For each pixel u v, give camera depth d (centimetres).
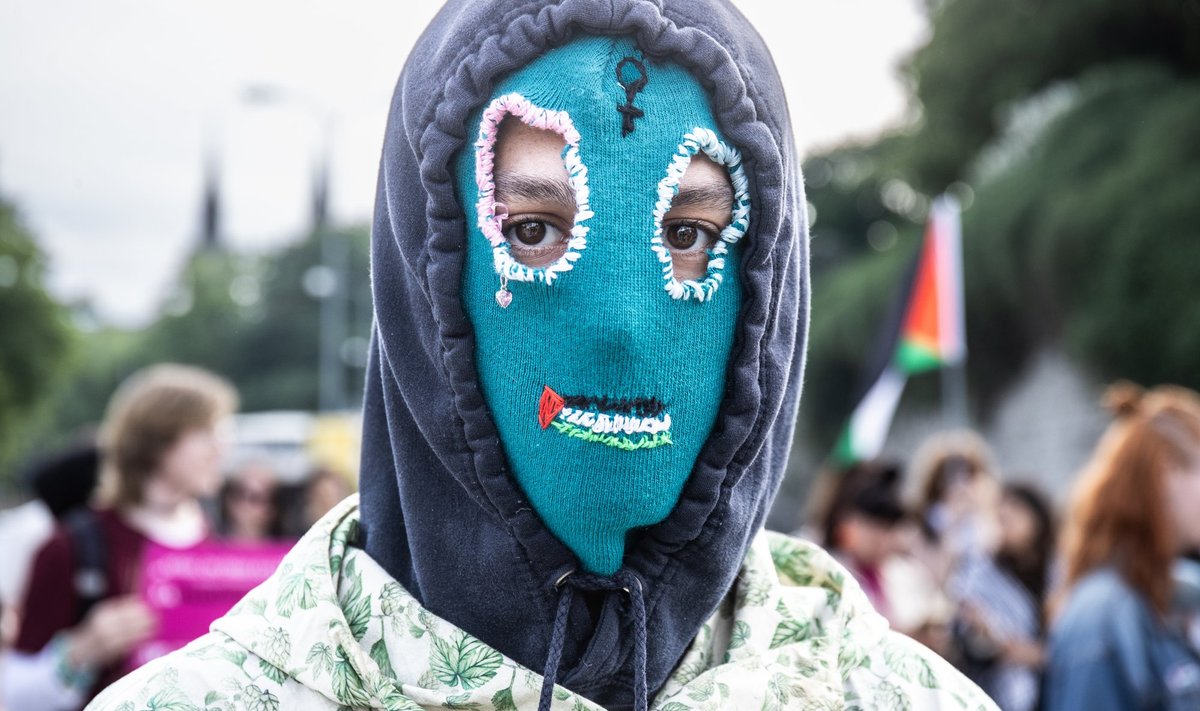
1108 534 354
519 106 144
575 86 144
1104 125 1941
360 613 149
